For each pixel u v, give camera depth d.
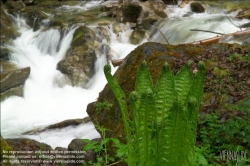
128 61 4.90
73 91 9.65
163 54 4.86
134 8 12.20
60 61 10.29
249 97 3.79
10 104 8.93
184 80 1.73
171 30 10.95
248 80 4.36
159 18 11.73
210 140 3.55
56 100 9.23
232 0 13.30
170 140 1.61
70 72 10.01
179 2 13.52
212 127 3.70
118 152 2.88
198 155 2.57
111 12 13.25
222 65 4.66
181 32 10.69
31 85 9.69
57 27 11.98
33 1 15.55
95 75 10.19
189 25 10.94
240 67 4.60
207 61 4.78
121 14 12.46
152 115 1.57
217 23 10.80
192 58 4.84
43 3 15.27
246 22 10.64
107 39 11.19
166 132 1.60
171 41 10.74
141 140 1.65
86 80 9.98
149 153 1.66
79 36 10.95
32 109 8.78
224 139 3.52
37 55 11.48
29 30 13.20
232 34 7.27
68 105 8.97
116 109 4.42
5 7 14.94
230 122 3.48
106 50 10.59
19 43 12.02
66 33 11.58
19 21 13.64
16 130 7.83
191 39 10.28
